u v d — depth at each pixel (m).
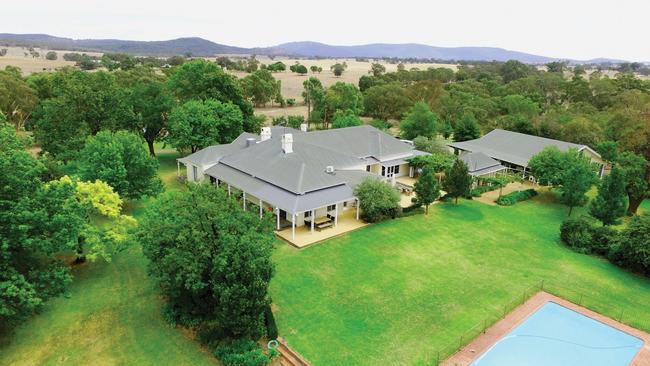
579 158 49.22
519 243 37.62
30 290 21.58
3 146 26.14
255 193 40.34
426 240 37.41
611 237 35.47
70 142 48.34
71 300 26.78
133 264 31.69
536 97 112.94
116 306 26.34
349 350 22.64
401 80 166.00
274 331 23.56
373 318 25.61
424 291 28.88
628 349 23.81
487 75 169.88
